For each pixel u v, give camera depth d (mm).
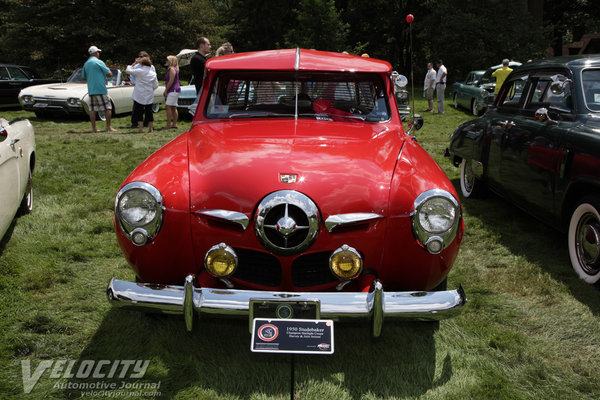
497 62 27156
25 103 12359
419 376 2721
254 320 2348
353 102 3766
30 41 24953
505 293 3732
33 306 3354
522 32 26641
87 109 12266
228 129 3402
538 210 4488
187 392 2564
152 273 2771
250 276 2748
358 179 2740
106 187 6320
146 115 10930
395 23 32719
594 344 3070
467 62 27016
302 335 2322
